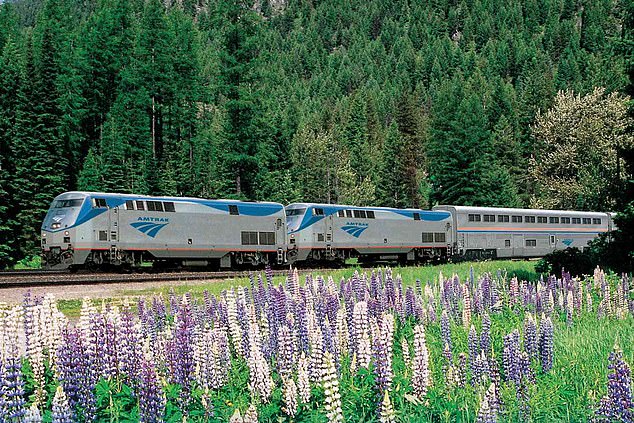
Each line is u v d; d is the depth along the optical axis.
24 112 58.41
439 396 10.68
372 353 10.38
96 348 10.01
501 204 88.00
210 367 10.46
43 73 63.25
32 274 34.97
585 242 66.69
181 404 9.68
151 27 85.00
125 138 73.81
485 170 87.94
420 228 51.91
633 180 27.83
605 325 17.08
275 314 12.79
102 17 88.38
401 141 109.69
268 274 15.93
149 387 9.02
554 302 18.59
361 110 144.25
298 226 44.19
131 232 36.28
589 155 76.00
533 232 61.78
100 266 36.06
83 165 70.38
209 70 163.00
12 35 93.12
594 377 11.73
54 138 60.69
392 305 15.58
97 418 9.37
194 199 39.62
